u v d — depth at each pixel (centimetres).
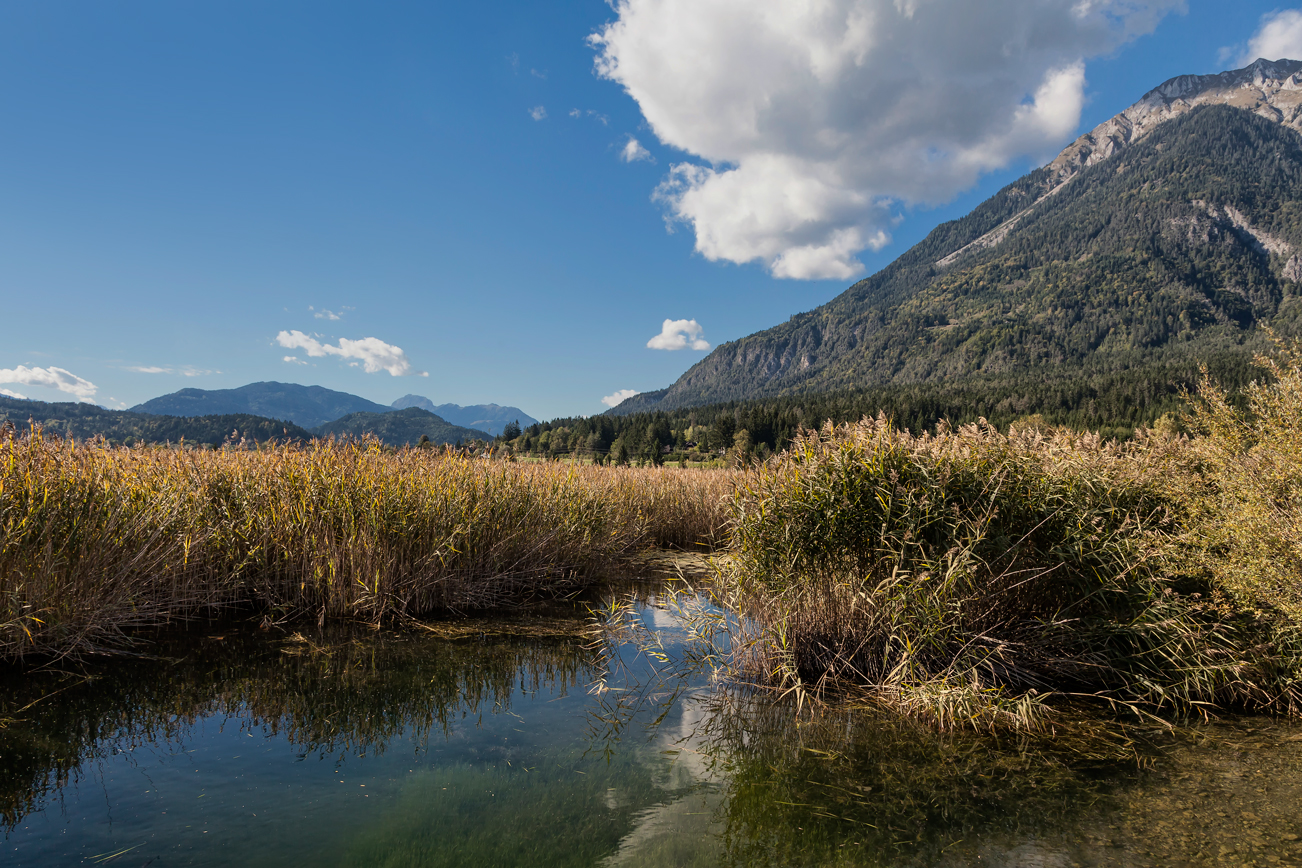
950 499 501
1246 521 446
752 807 304
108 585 510
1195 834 283
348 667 488
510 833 273
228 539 613
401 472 716
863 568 501
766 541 519
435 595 670
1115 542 490
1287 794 318
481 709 421
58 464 511
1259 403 499
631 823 286
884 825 290
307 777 318
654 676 496
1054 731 399
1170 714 426
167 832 260
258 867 237
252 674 463
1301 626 418
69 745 341
